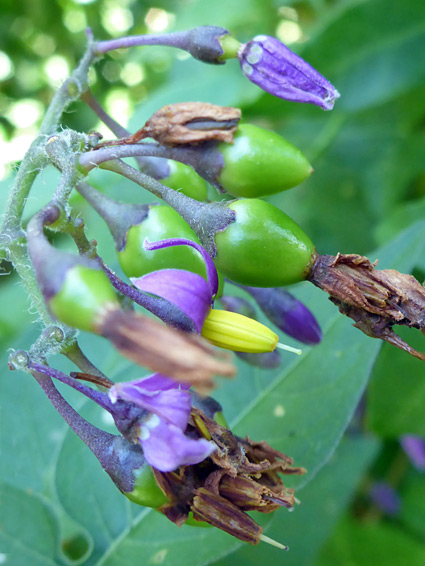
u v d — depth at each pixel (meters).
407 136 0.09
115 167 0.05
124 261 0.05
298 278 0.05
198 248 0.05
